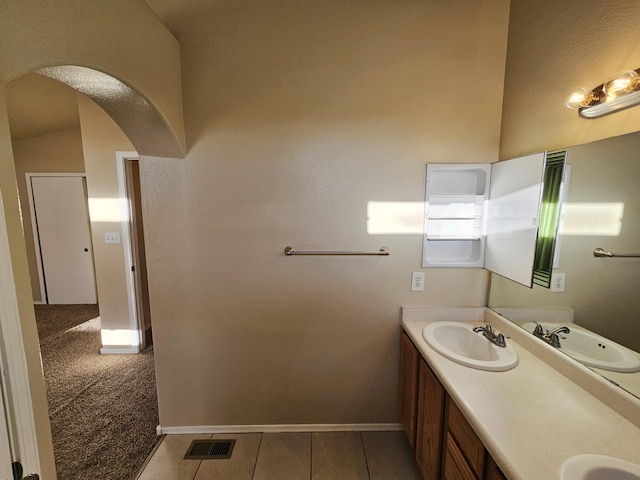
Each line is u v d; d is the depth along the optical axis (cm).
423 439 147
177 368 183
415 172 169
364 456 171
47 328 346
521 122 150
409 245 175
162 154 166
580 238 114
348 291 179
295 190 170
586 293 110
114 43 109
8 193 68
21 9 77
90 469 162
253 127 166
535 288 137
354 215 172
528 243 139
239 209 171
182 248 173
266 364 184
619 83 95
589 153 110
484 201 171
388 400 188
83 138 268
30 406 72
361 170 169
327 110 165
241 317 179
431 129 166
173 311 178
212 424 188
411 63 162
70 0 91
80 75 107
